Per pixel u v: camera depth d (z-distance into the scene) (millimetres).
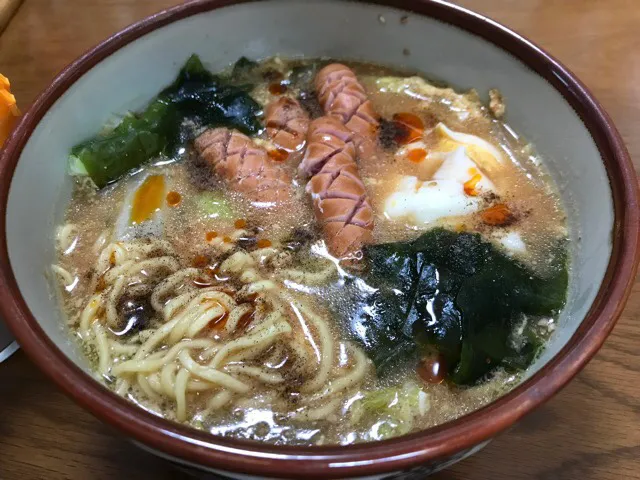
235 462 143
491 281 217
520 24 346
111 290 220
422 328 209
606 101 307
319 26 289
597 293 181
